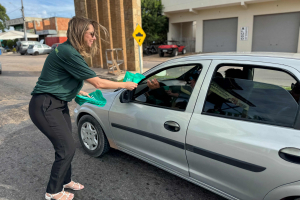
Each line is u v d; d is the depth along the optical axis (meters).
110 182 2.80
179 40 24.45
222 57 2.14
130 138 2.79
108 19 11.77
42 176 2.94
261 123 1.82
